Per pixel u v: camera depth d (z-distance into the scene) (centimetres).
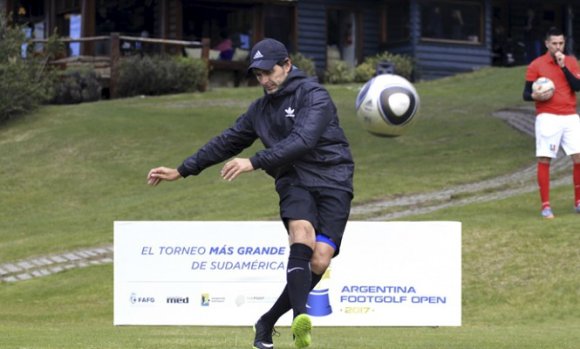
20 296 3206
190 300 2347
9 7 8781
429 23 9156
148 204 4472
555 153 3419
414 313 2328
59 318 2920
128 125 5922
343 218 1602
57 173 5159
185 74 7275
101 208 4581
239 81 8525
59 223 4319
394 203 4219
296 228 1573
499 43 9981
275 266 2342
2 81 6069
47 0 8738
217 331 2294
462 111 6425
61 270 3500
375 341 2019
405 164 4975
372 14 9431
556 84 3347
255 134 1684
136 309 2355
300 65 8556
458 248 2325
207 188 4738
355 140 5572
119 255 2356
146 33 8600
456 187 4484
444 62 9162
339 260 2322
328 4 9194
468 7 9300
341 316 2327
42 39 7950
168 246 2347
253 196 4512
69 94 6925
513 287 2927
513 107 6519
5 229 4303
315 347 1870
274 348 1873
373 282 2325
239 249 2342
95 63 7325
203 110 6431
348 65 9331
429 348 1864
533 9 10175
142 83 7125
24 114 6238
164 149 5497
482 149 5244
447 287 2328
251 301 2345
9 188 4959
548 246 3139
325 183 1593
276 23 8912
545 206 3453
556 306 2788
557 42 3300
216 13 8769
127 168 5206
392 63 8456
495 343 1983
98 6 8519
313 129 1548
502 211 3719
